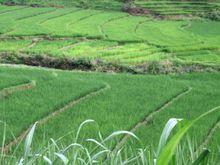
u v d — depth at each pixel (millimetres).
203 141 12977
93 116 14969
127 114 15398
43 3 54094
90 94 18328
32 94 17234
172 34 39531
